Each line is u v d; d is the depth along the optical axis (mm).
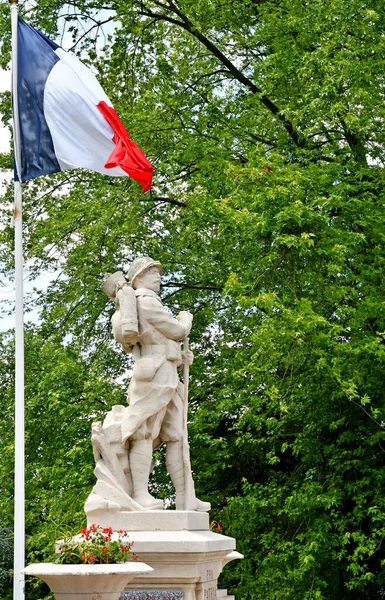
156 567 10141
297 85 19125
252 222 15906
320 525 16719
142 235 21109
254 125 19812
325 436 17953
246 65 21828
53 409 19531
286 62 18578
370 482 17250
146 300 11461
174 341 11539
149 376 11141
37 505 19734
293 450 17516
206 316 20797
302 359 16391
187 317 11836
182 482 11383
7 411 20812
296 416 17688
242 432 19141
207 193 18625
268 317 16078
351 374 16219
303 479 17844
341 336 17141
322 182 16844
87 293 20797
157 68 21766
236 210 16109
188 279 21500
